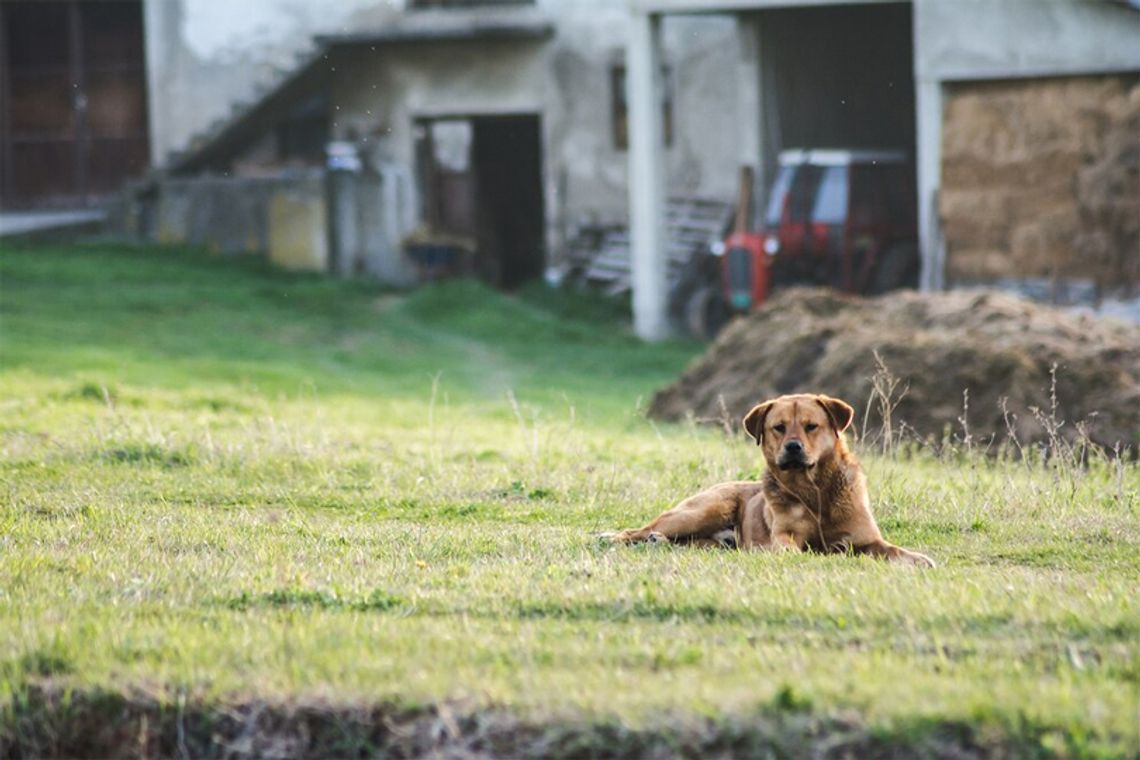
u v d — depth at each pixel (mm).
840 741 5449
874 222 30547
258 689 6109
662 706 5656
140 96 39625
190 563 8352
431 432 14914
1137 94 25828
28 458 12492
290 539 9266
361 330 29781
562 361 27781
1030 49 26516
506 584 7641
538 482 11680
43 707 6215
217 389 20547
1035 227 26906
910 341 17719
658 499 11008
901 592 7109
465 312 32031
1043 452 13438
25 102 40500
